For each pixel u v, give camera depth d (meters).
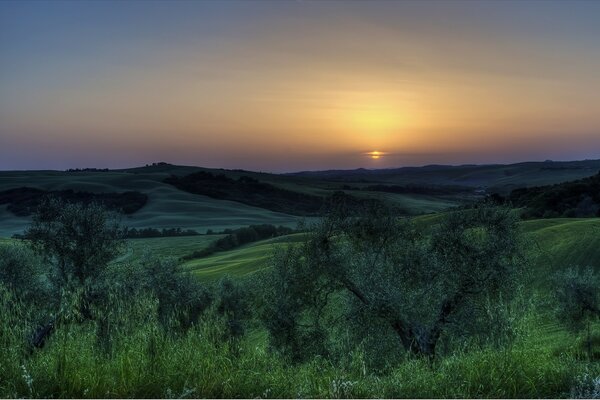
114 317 6.17
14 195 193.50
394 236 22.66
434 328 17.56
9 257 19.42
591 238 57.41
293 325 21.44
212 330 6.18
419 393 5.27
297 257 23.16
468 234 20.81
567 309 30.28
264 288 23.86
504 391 5.27
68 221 20.66
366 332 18.66
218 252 109.69
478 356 6.30
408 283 20.62
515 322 7.95
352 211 22.98
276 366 5.97
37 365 5.01
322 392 5.12
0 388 4.56
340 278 21.39
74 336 5.82
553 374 5.82
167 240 124.00
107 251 20.94
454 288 19.25
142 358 5.30
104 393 4.68
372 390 5.24
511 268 19.59
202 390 4.89
